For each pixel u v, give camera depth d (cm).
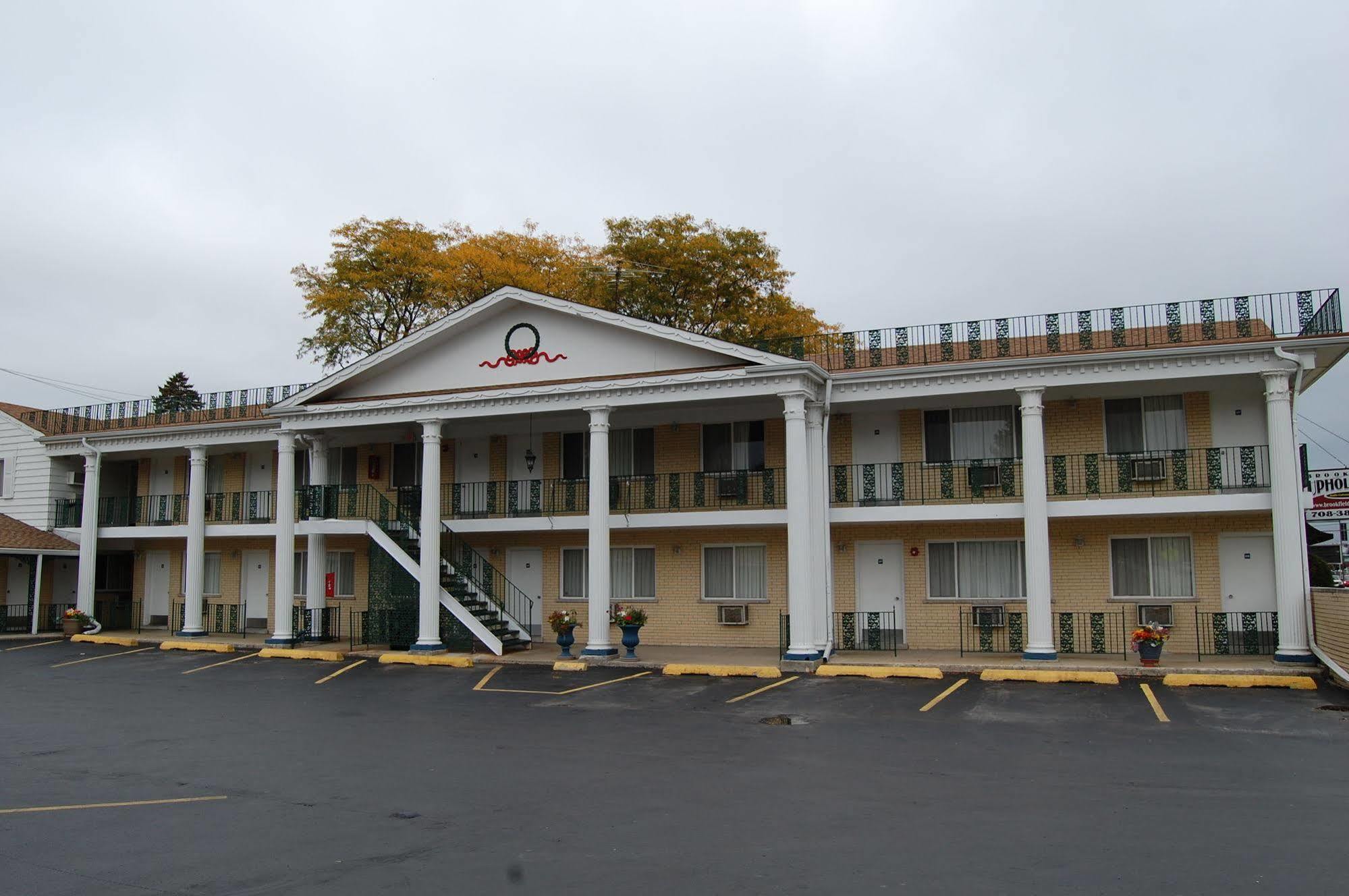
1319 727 1393
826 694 1788
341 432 2889
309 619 2820
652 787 1098
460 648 2534
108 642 2995
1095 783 1079
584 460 2786
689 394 2306
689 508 2608
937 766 1178
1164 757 1211
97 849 885
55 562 3475
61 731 1529
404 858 848
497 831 927
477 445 2925
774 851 845
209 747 1386
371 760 1276
